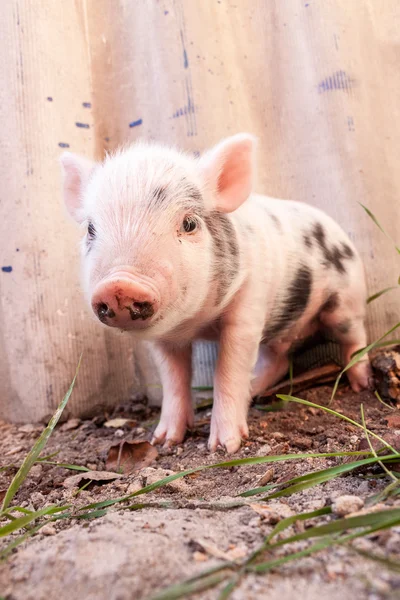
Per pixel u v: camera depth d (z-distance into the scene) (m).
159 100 0.60
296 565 0.30
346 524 0.31
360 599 0.26
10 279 0.58
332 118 0.60
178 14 0.59
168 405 0.50
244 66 0.61
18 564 0.32
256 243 0.48
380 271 0.60
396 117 0.61
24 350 0.58
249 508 0.36
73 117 0.60
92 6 0.62
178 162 0.44
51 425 0.40
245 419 0.48
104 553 0.31
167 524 0.34
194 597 0.28
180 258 0.41
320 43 0.60
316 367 0.60
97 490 0.42
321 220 0.56
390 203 0.60
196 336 0.49
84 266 0.44
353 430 0.46
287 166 0.61
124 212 0.41
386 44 0.61
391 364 0.52
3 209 0.58
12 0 0.57
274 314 0.52
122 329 0.40
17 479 0.39
